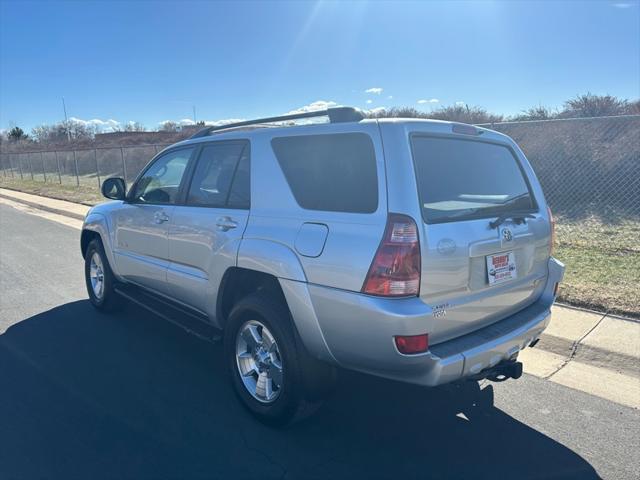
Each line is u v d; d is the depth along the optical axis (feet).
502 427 11.38
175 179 14.39
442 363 9.05
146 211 15.06
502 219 10.52
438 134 10.16
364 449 10.51
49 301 20.24
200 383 13.30
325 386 10.54
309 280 9.80
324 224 9.82
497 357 9.99
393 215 8.95
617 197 31.86
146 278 15.51
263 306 10.81
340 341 9.51
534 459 10.23
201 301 13.03
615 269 21.09
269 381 11.21
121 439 10.71
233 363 11.88
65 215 46.98
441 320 9.34
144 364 14.40
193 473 9.66
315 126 10.55
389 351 8.93
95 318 18.20
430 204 9.45
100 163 96.99
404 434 11.08
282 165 11.03
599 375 13.80
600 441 10.85
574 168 34.35
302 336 10.09
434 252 9.05
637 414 11.90
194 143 13.91
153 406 12.10
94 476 9.52
